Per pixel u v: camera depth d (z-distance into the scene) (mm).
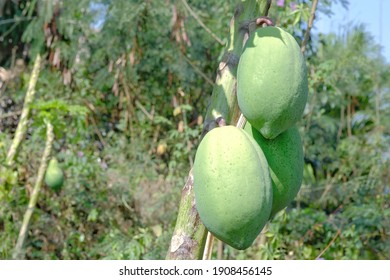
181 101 6305
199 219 1475
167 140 5961
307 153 6023
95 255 4785
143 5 5324
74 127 5672
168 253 1492
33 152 5195
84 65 6148
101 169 5504
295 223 4387
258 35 1502
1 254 4227
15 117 6164
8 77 6227
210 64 6059
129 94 6234
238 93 1496
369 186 5285
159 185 5457
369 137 6129
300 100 1464
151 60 6004
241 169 1377
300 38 4375
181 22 5242
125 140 6109
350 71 5918
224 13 5113
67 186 5195
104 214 5211
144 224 5184
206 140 1445
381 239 4398
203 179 1398
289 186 1511
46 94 5836
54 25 5586
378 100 6559
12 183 4340
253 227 1378
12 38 7383
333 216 4629
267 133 1464
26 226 4312
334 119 6840
